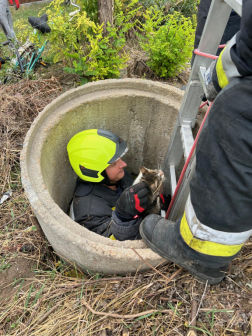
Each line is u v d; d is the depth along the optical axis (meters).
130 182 2.29
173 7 4.67
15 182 2.18
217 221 0.90
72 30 2.80
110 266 1.27
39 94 2.74
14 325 1.32
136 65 3.41
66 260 1.52
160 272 1.28
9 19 3.75
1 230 1.88
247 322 1.08
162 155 2.39
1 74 3.30
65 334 1.19
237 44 0.70
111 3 2.96
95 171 1.80
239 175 0.78
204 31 1.25
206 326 1.09
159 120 2.12
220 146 0.79
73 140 1.85
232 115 0.74
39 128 1.67
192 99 1.53
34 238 1.80
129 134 2.32
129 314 1.17
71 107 1.85
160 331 1.11
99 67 2.88
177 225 1.16
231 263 1.29
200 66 1.36
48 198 1.29
